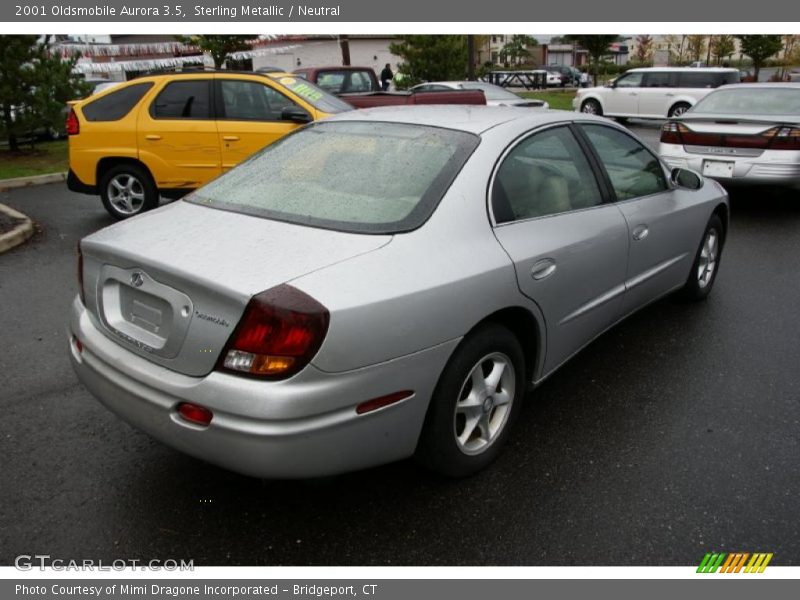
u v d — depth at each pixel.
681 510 2.85
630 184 4.09
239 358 2.30
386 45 37.16
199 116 7.62
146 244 2.67
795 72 36.22
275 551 2.62
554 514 2.82
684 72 20.05
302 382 2.29
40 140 15.88
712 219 5.06
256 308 2.27
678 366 4.19
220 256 2.50
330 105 7.78
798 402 3.74
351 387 2.38
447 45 20.83
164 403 2.45
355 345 2.35
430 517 2.80
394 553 2.62
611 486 3.00
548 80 47.94
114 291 2.75
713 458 3.21
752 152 7.80
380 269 2.50
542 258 3.10
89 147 7.72
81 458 3.18
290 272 2.39
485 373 3.01
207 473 3.08
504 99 14.44
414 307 2.51
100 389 2.74
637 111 20.67
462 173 2.95
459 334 2.68
